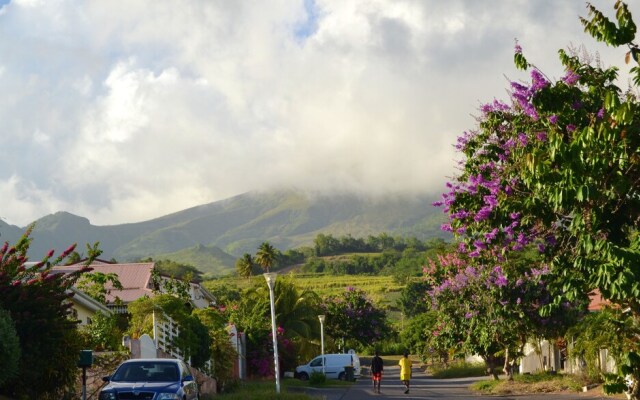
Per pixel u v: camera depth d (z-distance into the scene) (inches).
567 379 1210.0
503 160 676.7
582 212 501.4
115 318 1102.4
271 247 5954.7
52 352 700.0
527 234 646.5
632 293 462.3
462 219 694.5
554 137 484.7
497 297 1280.8
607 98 458.3
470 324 1363.2
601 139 480.7
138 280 1823.3
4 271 694.5
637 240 466.3
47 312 690.8
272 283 1201.4
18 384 696.4
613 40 498.3
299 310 2294.5
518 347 1424.7
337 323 3068.4
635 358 585.9
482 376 2073.1
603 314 912.9
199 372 1209.4
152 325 1103.6
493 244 696.4
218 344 1390.3
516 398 1091.9
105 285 1765.5
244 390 1378.0
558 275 566.6
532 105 610.2
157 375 733.3
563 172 492.4
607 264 469.4
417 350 3346.5
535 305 1277.1
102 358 886.4
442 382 1871.3
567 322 1273.4
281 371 2144.4
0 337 606.5
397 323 4958.2
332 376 2114.9
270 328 2043.6
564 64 604.4
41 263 741.9
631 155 486.0
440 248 1561.3
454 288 1381.6
